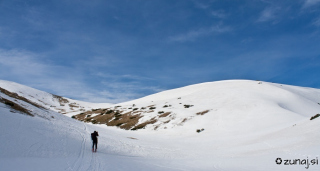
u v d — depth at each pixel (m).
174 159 22.83
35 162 14.02
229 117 50.00
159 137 44.59
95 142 21.53
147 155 25.05
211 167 16.89
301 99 67.25
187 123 51.72
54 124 30.02
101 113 85.69
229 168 16.08
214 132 43.16
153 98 106.00
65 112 118.19
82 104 160.88
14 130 19.91
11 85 155.50
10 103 28.36
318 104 68.75
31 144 18.33
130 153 25.12
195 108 62.00
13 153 15.45
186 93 96.94
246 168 15.57
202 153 27.34
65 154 18.08
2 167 11.89
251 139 31.94
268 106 52.47
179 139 41.00
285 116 44.69
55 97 166.50
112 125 65.12
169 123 54.00
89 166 14.38
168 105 72.00
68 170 12.68
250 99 60.59
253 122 44.62
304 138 22.14
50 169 12.47
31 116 28.20
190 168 16.45
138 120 62.50
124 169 14.44
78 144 23.23
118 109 86.50
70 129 30.89
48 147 18.91
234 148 27.91
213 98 70.88
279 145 22.84
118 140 32.94
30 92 155.38
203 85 106.94
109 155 21.11
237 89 78.62
